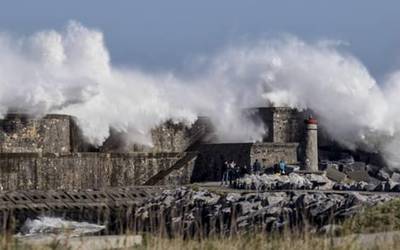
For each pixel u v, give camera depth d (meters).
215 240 108.56
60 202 194.00
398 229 126.69
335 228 120.69
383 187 187.38
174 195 189.75
